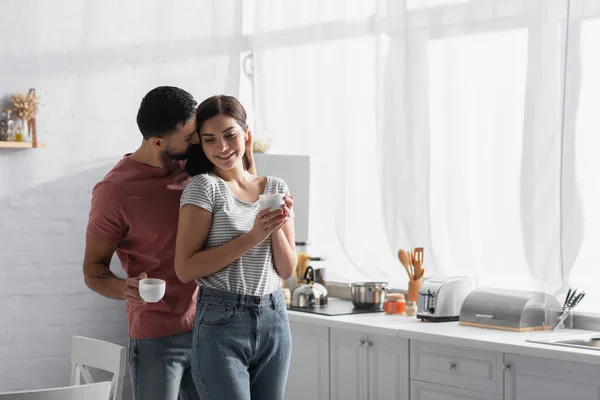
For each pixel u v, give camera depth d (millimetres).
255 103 5484
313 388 4277
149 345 2736
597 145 3711
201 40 5359
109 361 2920
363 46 4871
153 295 2504
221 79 5426
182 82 5297
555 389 3266
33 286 4852
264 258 2566
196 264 2498
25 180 4832
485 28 4188
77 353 3059
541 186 3926
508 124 4117
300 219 5137
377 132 4730
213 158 2572
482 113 4219
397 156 4590
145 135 2670
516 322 3678
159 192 2719
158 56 5219
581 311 3793
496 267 4184
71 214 4949
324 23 5074
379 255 4801
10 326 4797
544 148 3912
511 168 4117
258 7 5457
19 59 4820
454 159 4328
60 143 4926
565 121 3781
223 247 2484
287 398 4430
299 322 4348
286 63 5297
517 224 4102
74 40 4973
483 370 3510
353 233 4910
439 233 4418
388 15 4645
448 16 4340
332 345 4176
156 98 2623
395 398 3877
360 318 4164
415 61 4480
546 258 3916
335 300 4895
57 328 4910
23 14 4836
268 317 2564
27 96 4828
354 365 4066
